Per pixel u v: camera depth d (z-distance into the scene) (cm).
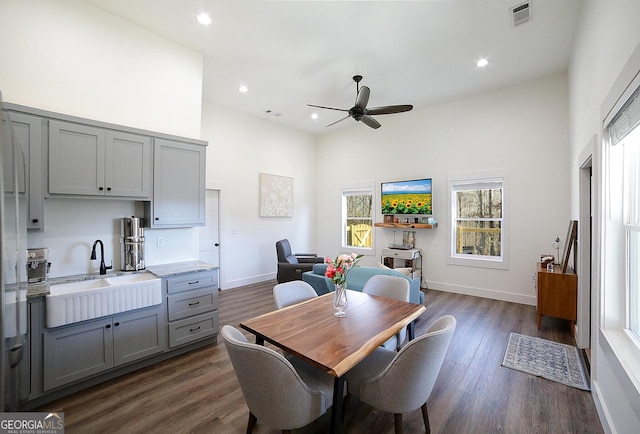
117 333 240
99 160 252
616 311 189
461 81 423
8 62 229
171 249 327
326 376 171
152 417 196
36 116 220
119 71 285
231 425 188
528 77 412
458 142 491
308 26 299
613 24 179
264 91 458
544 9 272
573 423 188
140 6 270
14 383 135
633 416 141
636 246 177
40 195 221
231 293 501
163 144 293
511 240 443
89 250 273
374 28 302
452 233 504
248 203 566
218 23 294
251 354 132
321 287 349
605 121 185
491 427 185
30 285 228
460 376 242
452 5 267
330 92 462
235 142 542
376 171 601
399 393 149
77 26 261
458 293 494
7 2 229
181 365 264
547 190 412
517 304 431
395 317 197
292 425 143
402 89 448
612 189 190
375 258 604
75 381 219
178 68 328
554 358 269
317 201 707
